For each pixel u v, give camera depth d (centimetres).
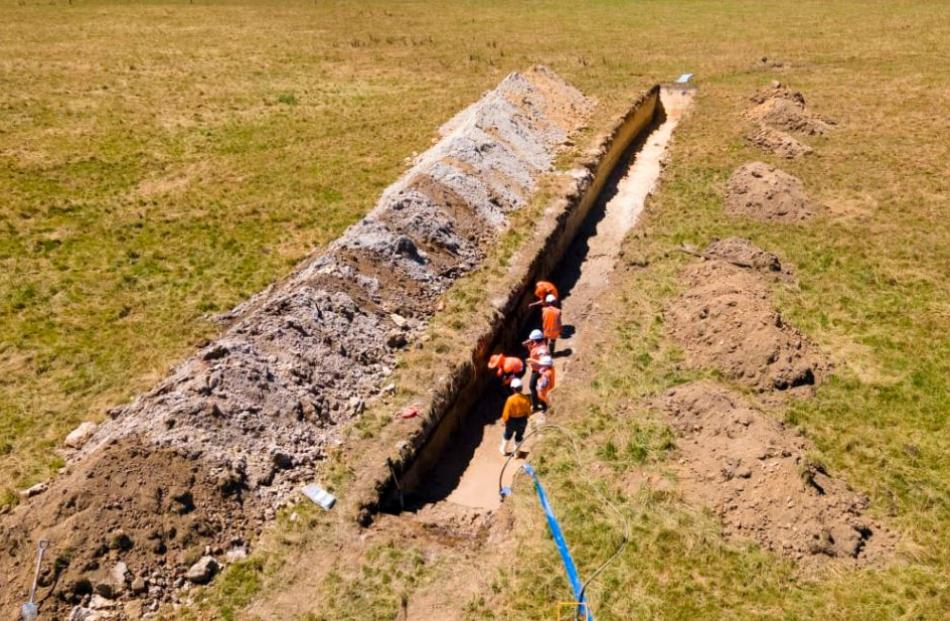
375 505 1071
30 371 1340
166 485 990
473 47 4044
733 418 1192
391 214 1662
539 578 978
